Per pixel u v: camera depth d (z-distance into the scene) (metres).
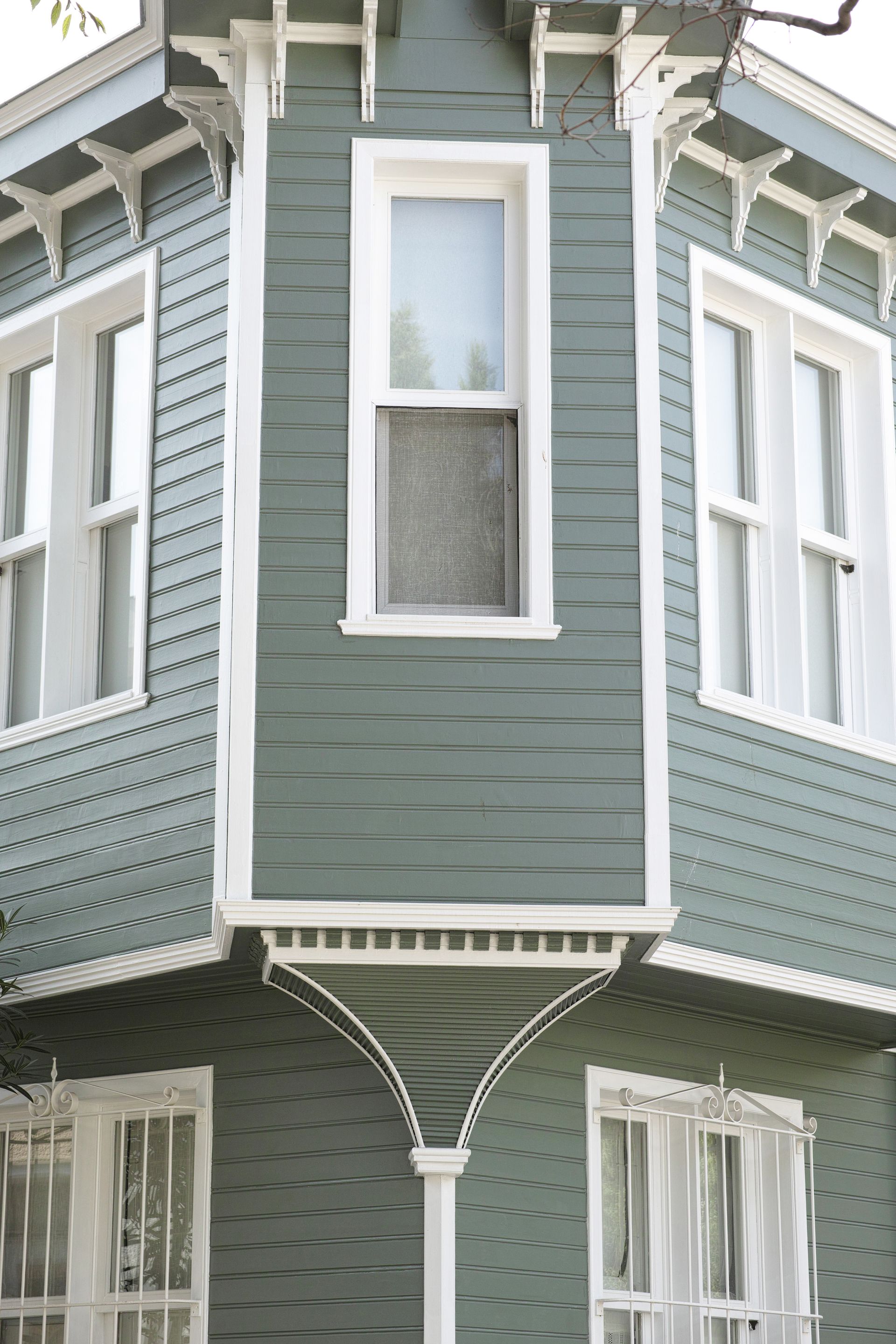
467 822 7.24
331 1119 7.88
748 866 8.12
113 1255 8.34
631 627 7.54
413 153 7.93
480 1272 7.54
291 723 7.30
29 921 8.44
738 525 9.22
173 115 8.90
